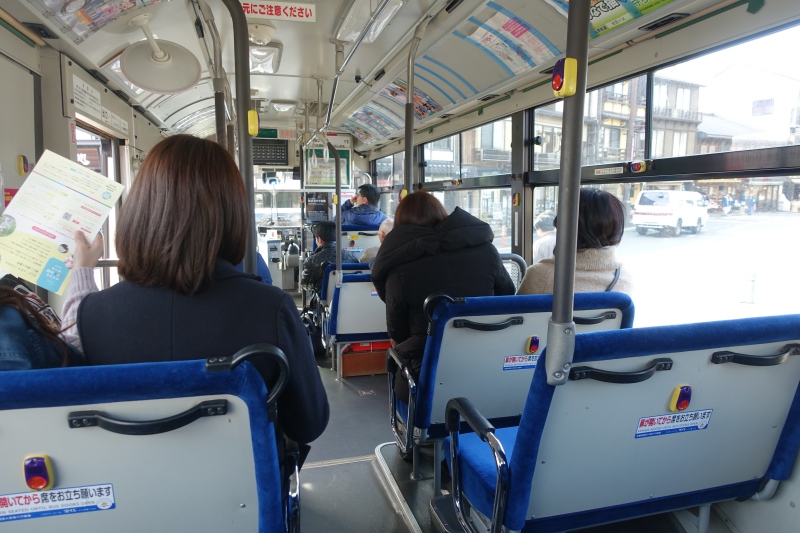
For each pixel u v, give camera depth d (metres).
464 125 5.10
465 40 3.86
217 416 0.95
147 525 1.02
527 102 4.04
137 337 1.07
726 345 1.20
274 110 7.33
